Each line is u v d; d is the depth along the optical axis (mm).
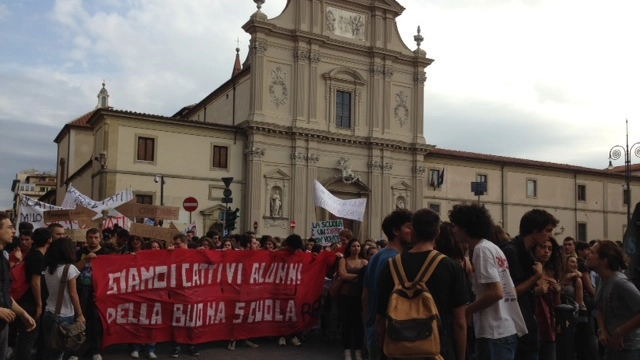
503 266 7492
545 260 8461
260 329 15508
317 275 16234
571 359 9359
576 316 11180
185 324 14273
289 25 46688
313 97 46812
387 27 50750
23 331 10562
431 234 6641
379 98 49750
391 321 6035
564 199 60688
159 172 42438
